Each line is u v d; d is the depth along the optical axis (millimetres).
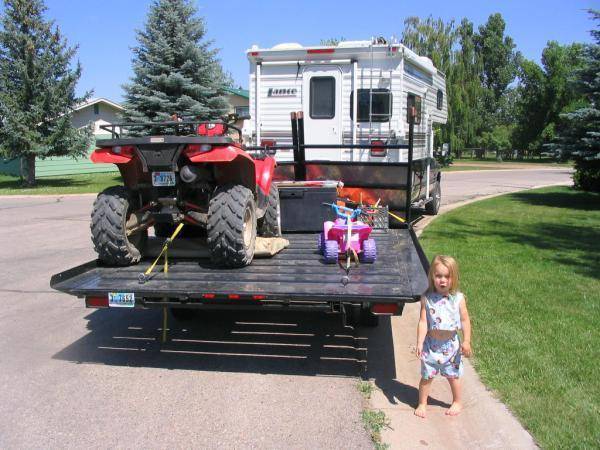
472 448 3572
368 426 3838
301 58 10492
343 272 4902
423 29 40344
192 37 22547
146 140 4840
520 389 4160
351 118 10484
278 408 4109
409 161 7258
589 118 15203
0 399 4273
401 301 4113
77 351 5246
